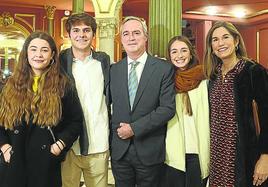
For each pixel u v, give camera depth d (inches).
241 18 503.2
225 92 93.6
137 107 97.3
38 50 90.4
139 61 100.4
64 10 455.5
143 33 99.5
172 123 101.6
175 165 99.8
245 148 89.5
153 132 98.7
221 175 93.4
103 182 104.0
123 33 99.8
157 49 175.2
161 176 102.4
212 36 97.0
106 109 102.8
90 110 99.9
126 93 98.6
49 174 89.0
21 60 92.7
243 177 88.9
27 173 87.6
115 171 100.9
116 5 298.0
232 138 91.4
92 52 104.0
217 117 95.1
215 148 95.3
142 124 94.4
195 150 100.7
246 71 91.7
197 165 100.7
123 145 98.1
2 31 457.4
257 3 422.3
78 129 94.2
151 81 97.8
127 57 102.0
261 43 510.9
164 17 176.1
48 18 444.1
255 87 90.3
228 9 458.0
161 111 95.7
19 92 89.7
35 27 454.9
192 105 101.0
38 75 93.1
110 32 299.3
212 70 99.5
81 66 100.7
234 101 91.4
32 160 87.7
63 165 102.3
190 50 103.8
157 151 98.7
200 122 100.2
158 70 98.5
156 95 97.7
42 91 89.7
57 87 91.1
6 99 89.1
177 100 102.4
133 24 98.6
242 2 417.1
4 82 95.7
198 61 105.7
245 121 90.0
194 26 498.0
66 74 95.7
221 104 94.1
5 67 474.9
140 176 98.6
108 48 299.6
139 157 96.7
